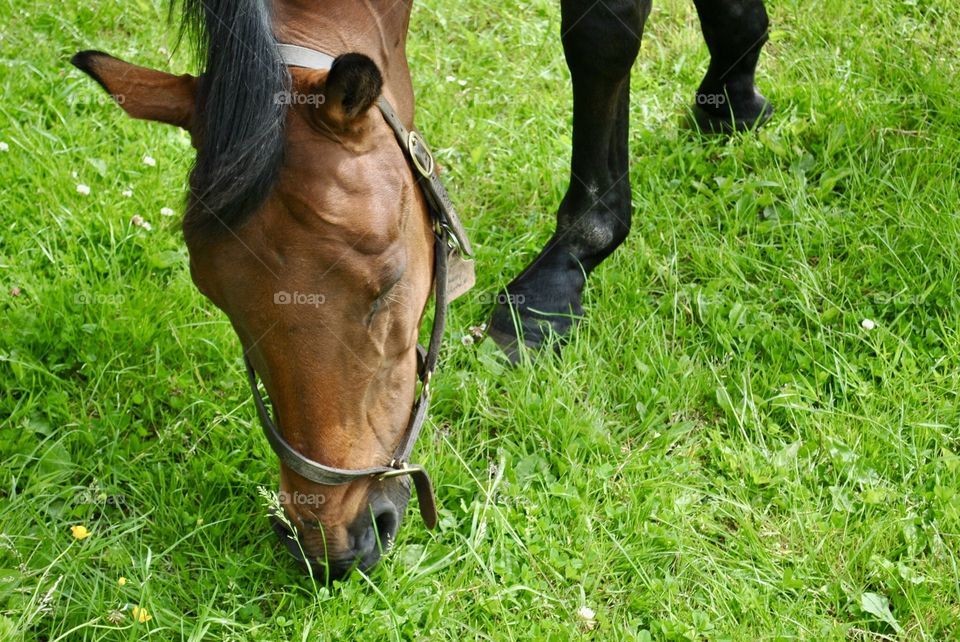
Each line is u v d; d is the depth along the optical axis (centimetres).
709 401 297
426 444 276
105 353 295
